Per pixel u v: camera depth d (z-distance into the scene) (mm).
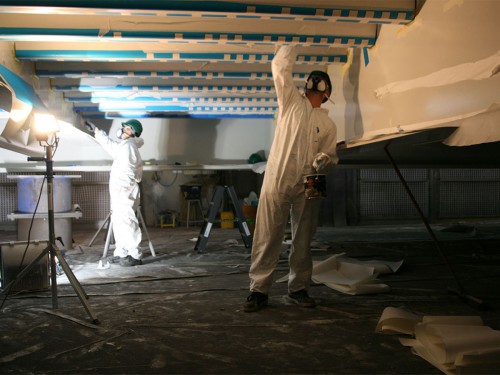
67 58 3959
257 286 2902
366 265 3949
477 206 9328
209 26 3439
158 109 6902
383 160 5367
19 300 3236
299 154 2850
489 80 2541
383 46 3777
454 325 2184
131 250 4660
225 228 8453
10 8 2785
